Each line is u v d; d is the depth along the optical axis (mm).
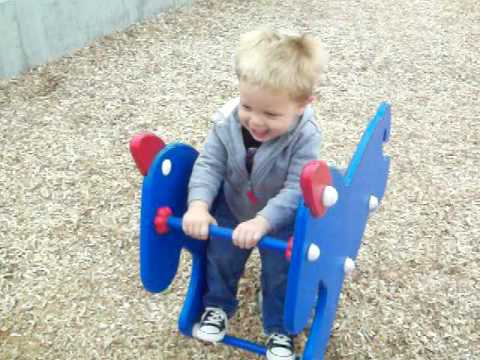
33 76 2453
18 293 1494
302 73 978
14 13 2375
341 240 1186
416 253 1621
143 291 1503
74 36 2641
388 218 1736
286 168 1087
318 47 1028
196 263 1241
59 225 1704
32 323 1418
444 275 1556
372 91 2398
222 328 1228
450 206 1790
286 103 989
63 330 1403
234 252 1209
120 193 1832
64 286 1517
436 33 2904
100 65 2553
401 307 1461
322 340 1216
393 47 2758
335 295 1235
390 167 1951
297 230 940
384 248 1632
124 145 2049
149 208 1062
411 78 2500
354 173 1187
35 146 2033
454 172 1938
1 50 2375
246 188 1140
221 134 1107
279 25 2957
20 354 1346
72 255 1606
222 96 2346
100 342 1375
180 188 1149
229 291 1254
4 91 2346
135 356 1346
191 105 2283
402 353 1354
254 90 976
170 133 2113
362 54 2684
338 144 2068
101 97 2324
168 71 2520
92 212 1754
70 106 2264
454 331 1403
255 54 978
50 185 1856
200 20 2998
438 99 2354
